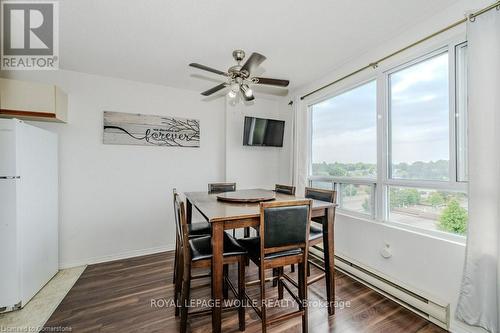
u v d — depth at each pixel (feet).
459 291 5.28
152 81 10.34
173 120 11.00
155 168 10.65
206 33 6.77
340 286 7.50
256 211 5.51
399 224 7.01
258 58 5.90
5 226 6.14
